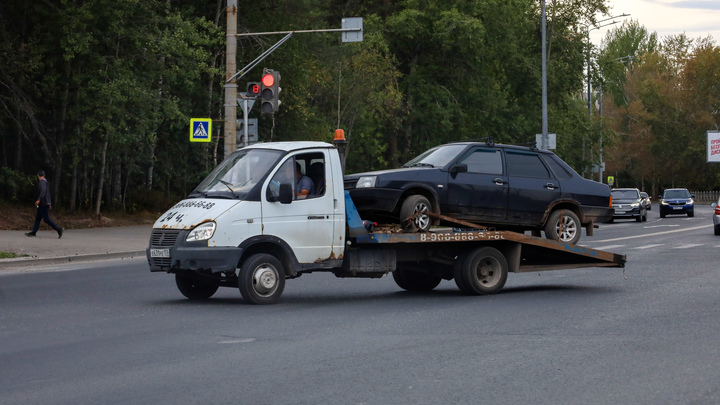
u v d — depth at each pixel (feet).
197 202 39.81
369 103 154.81
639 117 361.71
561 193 46.83
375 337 30.25
